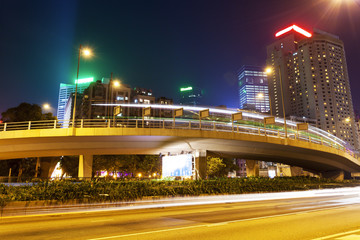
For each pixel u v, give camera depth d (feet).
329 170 219.41
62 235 32.22
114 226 37.96
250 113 205.46
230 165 278.46
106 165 223.10
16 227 37.99
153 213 53.31
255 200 83.92
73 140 113.60
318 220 41.37
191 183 88.38
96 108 422.41
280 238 29.76
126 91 451.94
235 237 30.30
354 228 34.88
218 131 124.06
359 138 654.53
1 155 124.57
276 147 147.64
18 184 72.90
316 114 624.59
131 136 112.57
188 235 31.40
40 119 206.69
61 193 62.23
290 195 100.63
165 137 116.78
